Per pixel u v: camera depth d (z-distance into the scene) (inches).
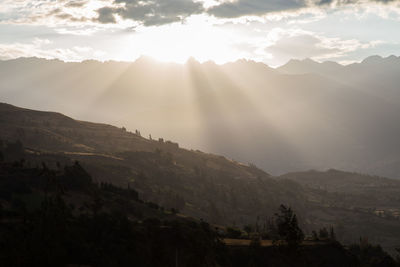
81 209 5147.6
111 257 3902.6
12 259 3319.4
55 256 3516.2
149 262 4094.5
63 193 5364.2
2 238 3560.5
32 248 3467.0
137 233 4402.1
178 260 4284.0
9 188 5255.9
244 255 4913.9
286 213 4916.3
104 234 4146.2
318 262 5231.3
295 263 4891.7
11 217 4153.5
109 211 5492.1
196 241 4552.2
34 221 3917.3
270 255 4963.1
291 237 4859.7
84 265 3624.5
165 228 4613.7
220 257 4746.6
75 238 3863.2
